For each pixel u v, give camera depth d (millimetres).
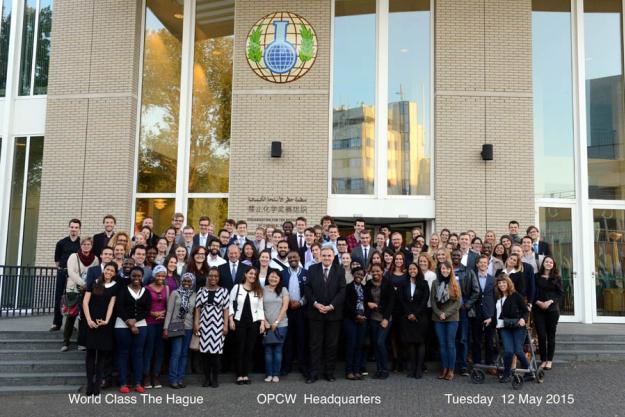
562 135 14453
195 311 8883
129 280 8523
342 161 14172
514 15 14094
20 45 15531
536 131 14414
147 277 8891
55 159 14523
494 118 13852
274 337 9023
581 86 14438
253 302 8977
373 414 7148
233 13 14945
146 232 10281
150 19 15188
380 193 13938
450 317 9125
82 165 14414
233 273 9227
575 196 14250
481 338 9422
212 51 14945
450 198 13633
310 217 13688
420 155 14094
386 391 8336
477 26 14055
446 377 9133
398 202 13906
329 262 9109
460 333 9430
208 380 8797
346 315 9242
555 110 14523
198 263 9102
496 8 14102
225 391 8414
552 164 14352
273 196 13805
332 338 9094
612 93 14672
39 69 15516
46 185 14453
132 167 14508
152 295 8672
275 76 14117
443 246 9914
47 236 14281
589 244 14023
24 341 9711
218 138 14680
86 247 9703
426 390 8391
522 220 13586
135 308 8422
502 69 13969
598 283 13969
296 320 9461
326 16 14211
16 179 15289
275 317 9062
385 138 14156
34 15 15602
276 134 13977
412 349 9398
